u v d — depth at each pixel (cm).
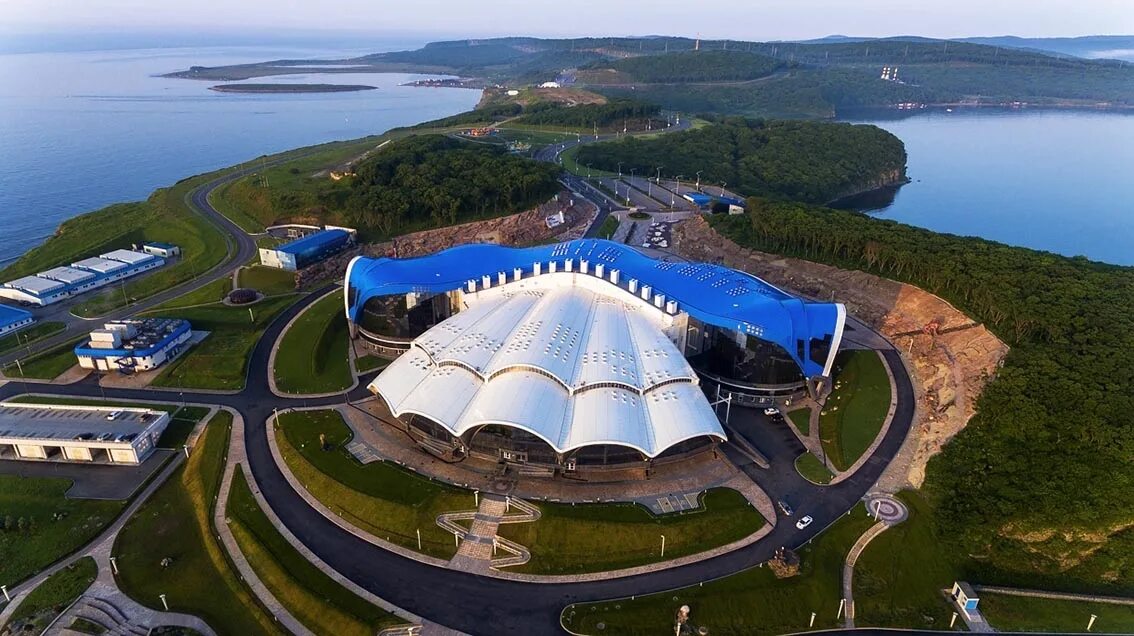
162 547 9925
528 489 10594
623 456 10806
